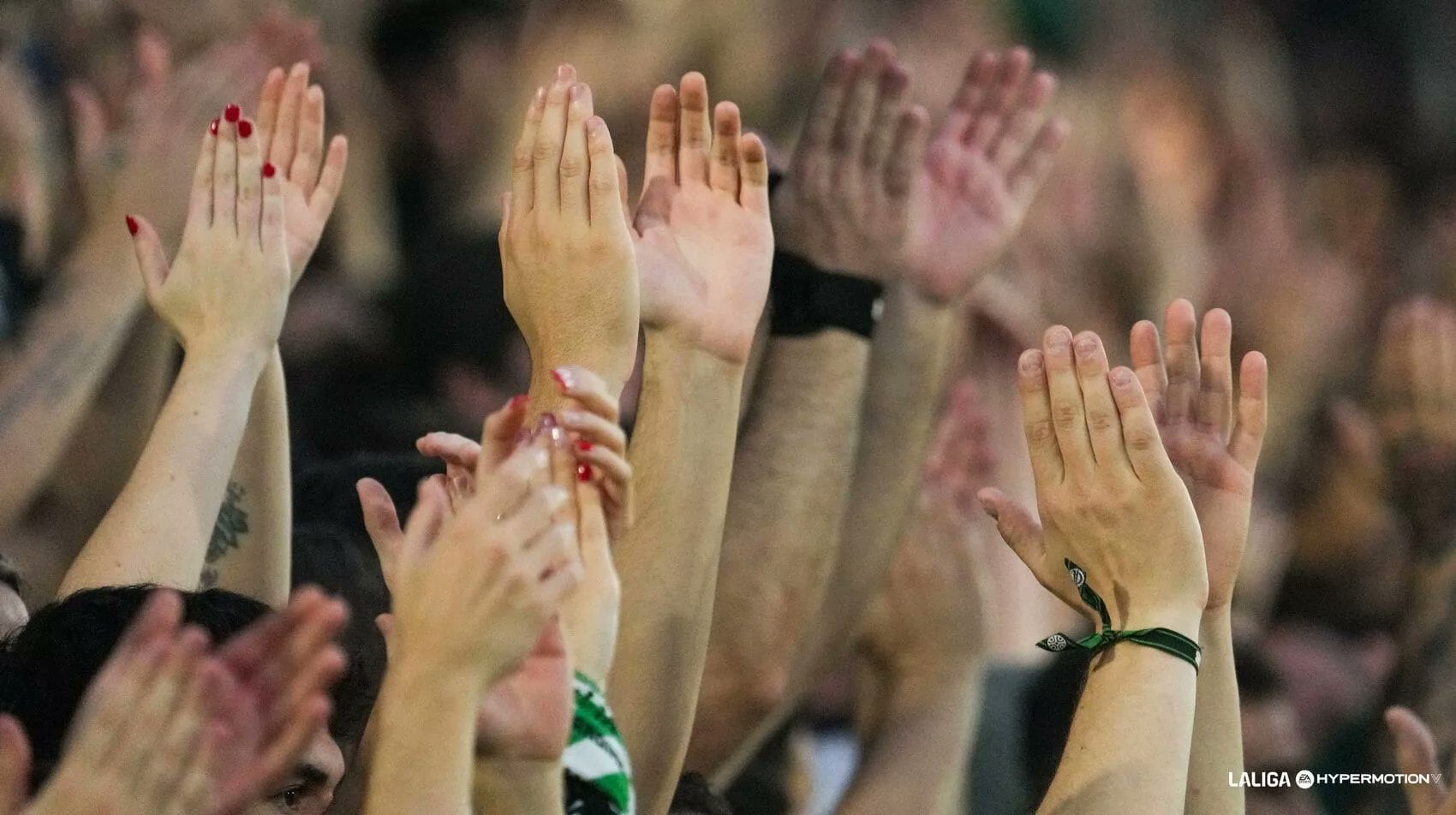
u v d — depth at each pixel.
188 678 4.95
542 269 6.88
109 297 9.47
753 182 7.54
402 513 8.09
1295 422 19.62
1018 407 13.51
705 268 7.42
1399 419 11.20
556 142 6.91
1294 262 21.02
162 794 4.91
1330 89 23.78
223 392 7.39
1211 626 7.12
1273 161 22.30
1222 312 7.19
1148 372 7.23
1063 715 9.73
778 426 8.47
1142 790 6.43
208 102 9.95
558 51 15.74
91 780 4.90
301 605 5.05
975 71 9.30
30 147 10.68
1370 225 22.52
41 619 5.74
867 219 8.59
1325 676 13.40
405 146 17.66
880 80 8.63
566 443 5.98
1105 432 6.62
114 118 10.73
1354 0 25.05
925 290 9.01
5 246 10.29
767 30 16.88
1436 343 11.17
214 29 12.62
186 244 7.57
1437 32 24.53
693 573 7.23
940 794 9.58
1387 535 13.90
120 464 9.81
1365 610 13.87
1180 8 22.59
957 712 9.80
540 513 5.41
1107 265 19.31
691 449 7.29
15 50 11.92
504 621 5.31
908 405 9.00
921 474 9.12
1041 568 6.93
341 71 16.64
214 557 7.62
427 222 17.45
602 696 5.93
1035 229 18.45
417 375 12.12
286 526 7.81
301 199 7.99
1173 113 21.59
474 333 11.95
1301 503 14.48
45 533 9.62
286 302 7.64
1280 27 23.78
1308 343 20.30
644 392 7.37
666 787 7.14
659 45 15.81
